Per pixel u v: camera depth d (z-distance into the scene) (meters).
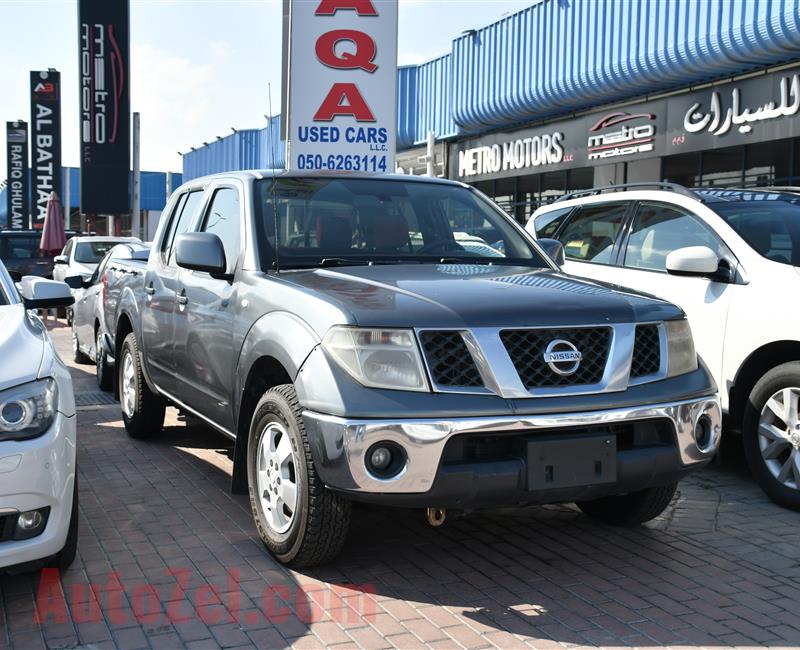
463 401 3.55
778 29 12.09
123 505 5.10
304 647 3.34
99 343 9.16
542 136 19.06
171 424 7.38
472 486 3.54
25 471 3.37
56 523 3.52
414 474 3.50
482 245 5.17
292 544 3.94
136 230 28.30
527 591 3.90
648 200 6.56
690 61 13.89
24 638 3.40
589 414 3.66
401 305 3.74
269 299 4.27
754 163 13.89
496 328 3.66
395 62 10.67
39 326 4.31
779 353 5.38
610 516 4.80
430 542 4.54
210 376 4.93
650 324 3.98
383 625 3.53
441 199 5.41
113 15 29.08
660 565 4.24
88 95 29.23
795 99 12.85
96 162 29.50
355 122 10.66
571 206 7.42
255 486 4.26
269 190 5.05
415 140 23.44
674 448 3.87
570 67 16.72
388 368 3.58
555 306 3.84
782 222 5.78
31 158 39.88
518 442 3.62
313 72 10.58
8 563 3.40
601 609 3.71
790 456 5.08
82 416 7.80
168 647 3.33
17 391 3.46
